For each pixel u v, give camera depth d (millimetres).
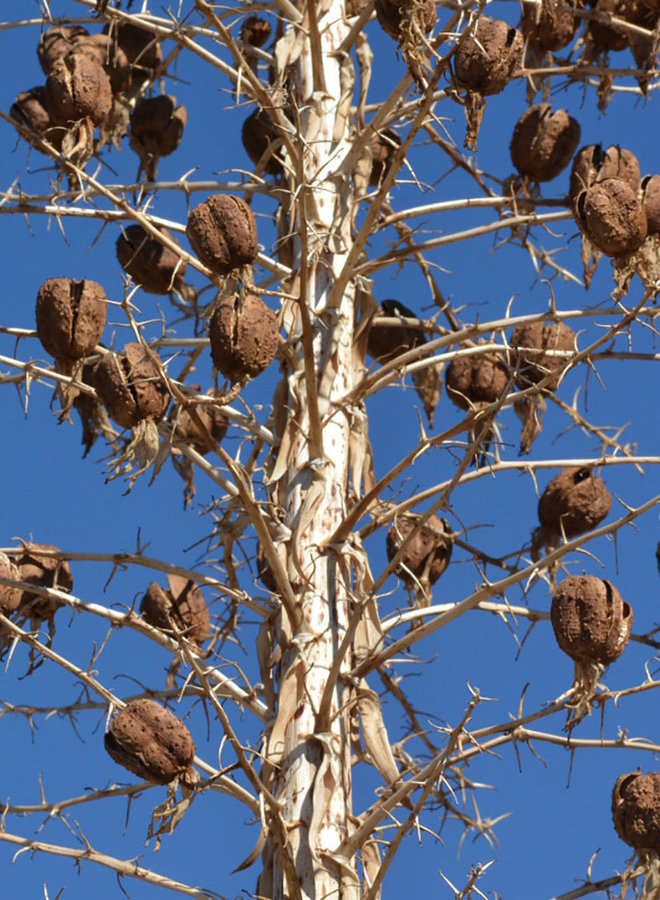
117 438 10766
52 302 9656
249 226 9023
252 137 12383
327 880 8945
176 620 10727
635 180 11047
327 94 11359
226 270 9023
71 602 9641
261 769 9484
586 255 9812
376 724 9445
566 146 11406
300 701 9422
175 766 8711
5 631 10312
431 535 11523
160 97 12164
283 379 10633
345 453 10273
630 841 9180
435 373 12461
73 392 9680
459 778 10438
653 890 9023
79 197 9984
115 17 10984
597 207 9320
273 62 11750
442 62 8938
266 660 9836
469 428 9023
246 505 8922
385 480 9359
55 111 10336
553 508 11508
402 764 10672
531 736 9641
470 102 9430
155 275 11453
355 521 9617
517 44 9430
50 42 11977
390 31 9094
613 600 9508
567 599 9547
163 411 9156
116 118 11883
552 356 10797
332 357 10430
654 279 9406
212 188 11156
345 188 10883
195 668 8398
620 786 9344
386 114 10383
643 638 11000
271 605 10055
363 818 9312
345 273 10203
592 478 11492
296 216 10922
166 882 9422
